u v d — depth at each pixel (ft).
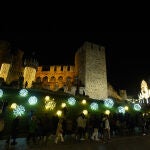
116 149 32.65
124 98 203.82
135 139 46.01
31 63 152.76
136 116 65.51
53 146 37.86
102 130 51.55
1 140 47.52
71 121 50.85
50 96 73.82
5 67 128.36
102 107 80.38
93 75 166.30
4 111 52.16
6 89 67.00
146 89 156.46
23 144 41.11
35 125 44.09
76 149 33.65
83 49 176.35
